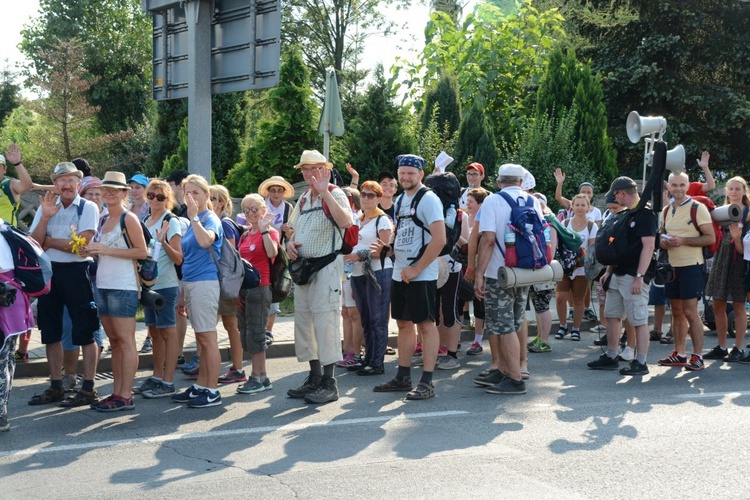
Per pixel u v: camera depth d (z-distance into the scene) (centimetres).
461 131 1788
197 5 1137
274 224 952
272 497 457
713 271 927
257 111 3319
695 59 2256
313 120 1831
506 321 736
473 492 465
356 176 991
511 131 2181
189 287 680
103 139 3183
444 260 827
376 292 826
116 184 656
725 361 914
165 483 482
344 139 1777
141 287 683
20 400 711
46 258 612
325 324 702
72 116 3191
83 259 693
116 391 680
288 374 833
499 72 2319
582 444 568
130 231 653
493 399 717
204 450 555
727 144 2297
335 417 649
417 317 710
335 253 696
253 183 1833
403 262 709
